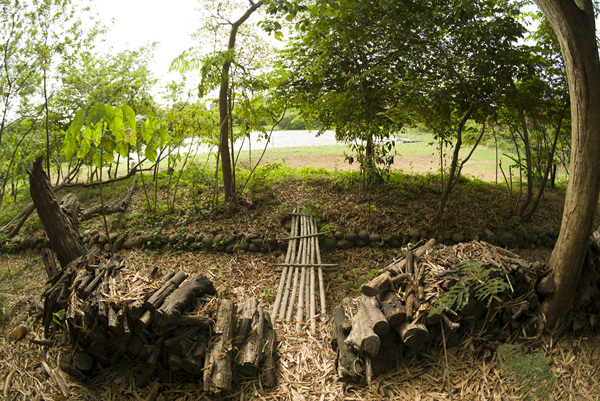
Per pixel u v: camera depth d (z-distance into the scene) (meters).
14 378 3.07
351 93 5.78
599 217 6.26
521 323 3.20
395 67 6.23
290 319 3.73
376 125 5.55
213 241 5.46
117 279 3.16
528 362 2.60
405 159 10.95
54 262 3.92
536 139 6.91
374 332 2.77
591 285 3.33
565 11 2.92
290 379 2.96
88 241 5.70
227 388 2.69
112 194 7.11
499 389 2.75
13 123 6.42
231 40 5.69
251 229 5.57
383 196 6.25
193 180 6.66
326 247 5.43
